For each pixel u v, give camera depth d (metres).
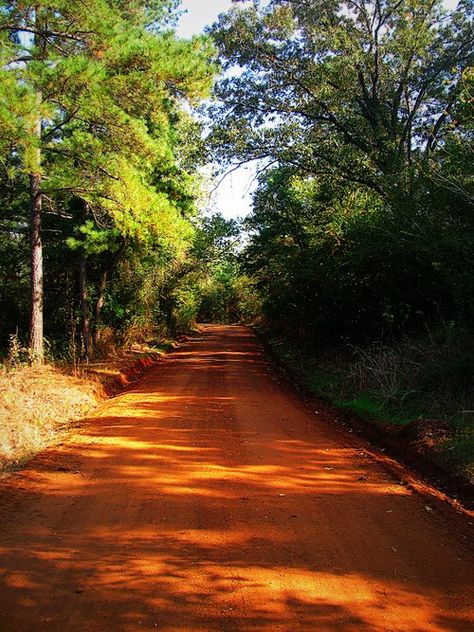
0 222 18.59
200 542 4.73
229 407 11.53
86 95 11.89
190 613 3.57
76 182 13.15
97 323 20.09
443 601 3.80
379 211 15.16
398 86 22.00
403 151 20.44
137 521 5.19
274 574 4.15
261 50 20.80
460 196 11.70
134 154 13.53
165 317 30.59
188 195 20.30
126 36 11.82
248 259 25.59
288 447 8.12
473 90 12.88
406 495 6.06
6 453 7.27
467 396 9.19
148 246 18.88
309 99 21.53
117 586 3.91
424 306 13.66
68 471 6.76
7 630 3.34
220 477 6.59
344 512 5.52
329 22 20.80
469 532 5.04
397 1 20.23
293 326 21.94
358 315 15.82
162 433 8.94
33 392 10.80
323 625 3.46
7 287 20.88
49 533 4.88
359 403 10.68
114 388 14.67
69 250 18.30
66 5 11.21
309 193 23.17
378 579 4.11
